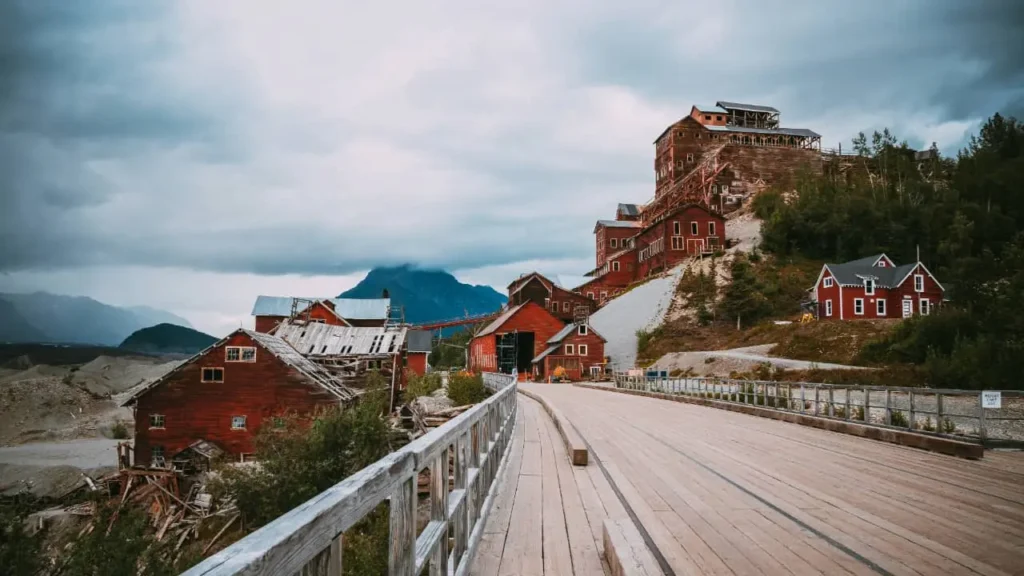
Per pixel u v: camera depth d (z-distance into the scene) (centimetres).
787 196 10406
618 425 1642
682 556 494
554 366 6147
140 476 2627
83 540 1597
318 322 4412
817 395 1645
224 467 2222
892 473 885
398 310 6619
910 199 9331
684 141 11069
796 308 7069
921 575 447
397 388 3962
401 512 290
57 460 3934
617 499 727
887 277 6294
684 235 8838
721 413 2059
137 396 3081
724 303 7156
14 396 5769
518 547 536
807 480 834
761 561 481
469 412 563
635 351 6800
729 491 762
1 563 1568
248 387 3103
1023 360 2905
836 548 516
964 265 5956
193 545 2077
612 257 9706
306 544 171
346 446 2208
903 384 3203
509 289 9556
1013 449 1084
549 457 1081
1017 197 8950
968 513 640
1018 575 447
